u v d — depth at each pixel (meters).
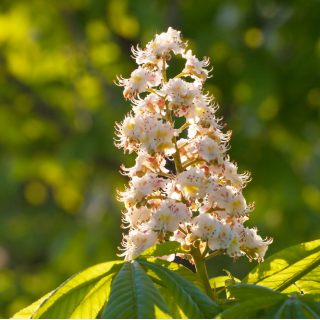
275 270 2.67
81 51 10.02
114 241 9.38
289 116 8.41
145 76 2.65
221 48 8.66
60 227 13.02
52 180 11.91
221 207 2.57
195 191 2.51
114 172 10.11
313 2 7.80
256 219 8.95
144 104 2.68
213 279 3.04
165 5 8.86
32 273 13.48
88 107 10.03
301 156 9.02
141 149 2.61
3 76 10.65
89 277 2.41
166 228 2.47
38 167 11.21
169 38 2.76
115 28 9.71
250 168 8.26
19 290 11.70
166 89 2.61
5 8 9.93
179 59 8.21
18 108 10.70
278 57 8.40
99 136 9.08
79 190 11.68
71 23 9.89
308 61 7.91
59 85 10.25
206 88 8.40
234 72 8.25
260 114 8.43
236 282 2.71
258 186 8.38
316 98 8.32
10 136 10.93
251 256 2.67
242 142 8.27
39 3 9.86
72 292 2.42
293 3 8.21
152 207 2.64
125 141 2.63
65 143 10.02
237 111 8.66
